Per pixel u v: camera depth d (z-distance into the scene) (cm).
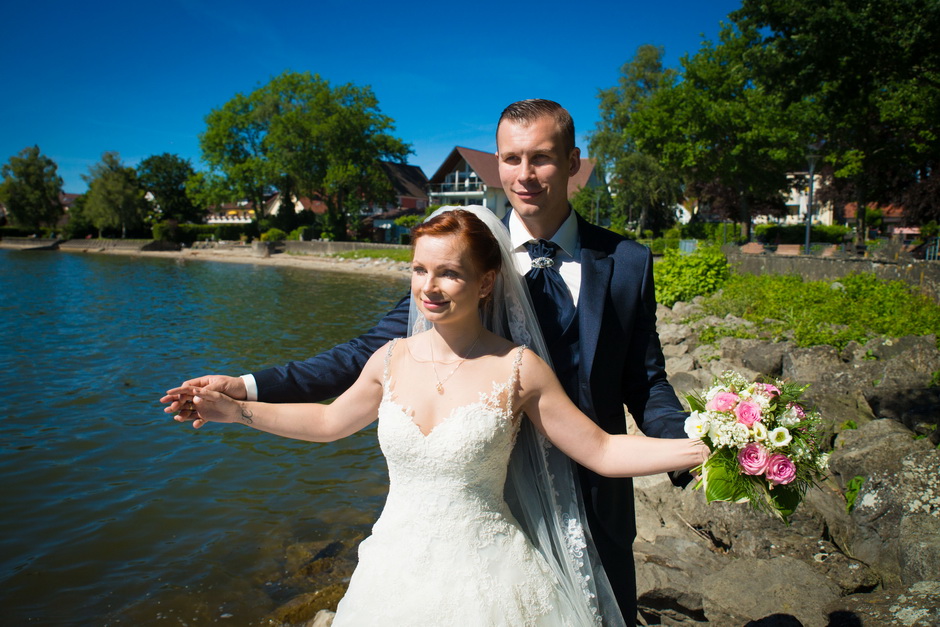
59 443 719
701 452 191
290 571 456
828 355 779
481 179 5509
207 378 228
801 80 946
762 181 3412
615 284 232
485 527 205
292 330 1571
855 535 396
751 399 186
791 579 329
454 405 204
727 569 348
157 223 6500
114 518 538
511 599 197
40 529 519
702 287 1466
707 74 3256
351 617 203
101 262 4694
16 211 7438
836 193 3556
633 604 240
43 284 2844
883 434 499
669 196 4597
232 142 5828
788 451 182
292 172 5416
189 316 1812
